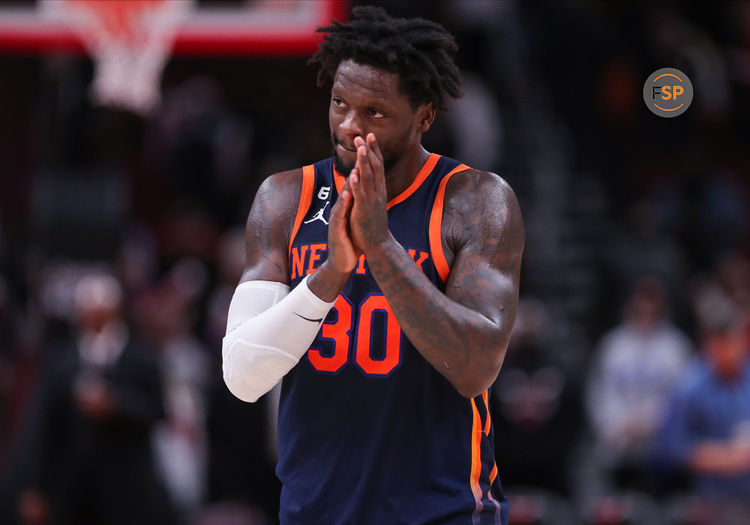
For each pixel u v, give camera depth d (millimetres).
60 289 23953
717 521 19125
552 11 32000
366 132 7230
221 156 33312
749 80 37812
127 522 19062
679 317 29203
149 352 19531
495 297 7203
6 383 23344
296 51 23438
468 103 29906
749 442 20109
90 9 23109
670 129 35500
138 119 28781
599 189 32312
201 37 23281
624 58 34625
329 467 7398
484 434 7578
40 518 19250
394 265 6914
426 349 7000
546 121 32438
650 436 22812
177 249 31844
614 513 18859
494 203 7461
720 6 38094
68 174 26078
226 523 20312
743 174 37750
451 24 30203
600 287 30094
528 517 18781
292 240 7730
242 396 7578
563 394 20391
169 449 20547
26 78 30594
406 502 7281
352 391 7371
